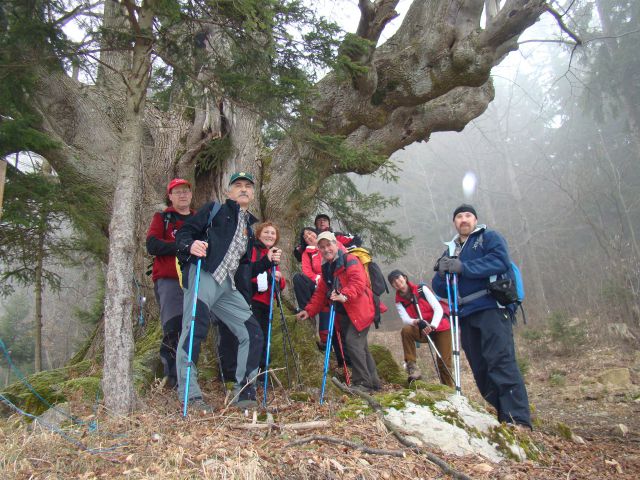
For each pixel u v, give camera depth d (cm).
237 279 444
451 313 480
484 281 478
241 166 830
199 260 404
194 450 315
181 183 509
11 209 627
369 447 353
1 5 444
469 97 922
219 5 464
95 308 1335
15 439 318
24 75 507
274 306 656
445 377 612
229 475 277
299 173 716
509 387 457
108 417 368
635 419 731
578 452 464
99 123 747
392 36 819
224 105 828
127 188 414
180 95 593
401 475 319
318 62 520
